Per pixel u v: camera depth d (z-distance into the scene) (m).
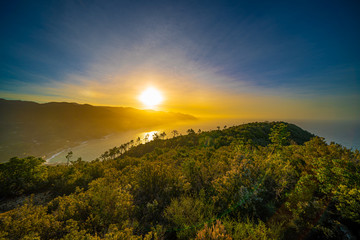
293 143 17.36
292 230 4.85
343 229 4.51
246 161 8.11
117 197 6.20
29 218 5.07
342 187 5.18
